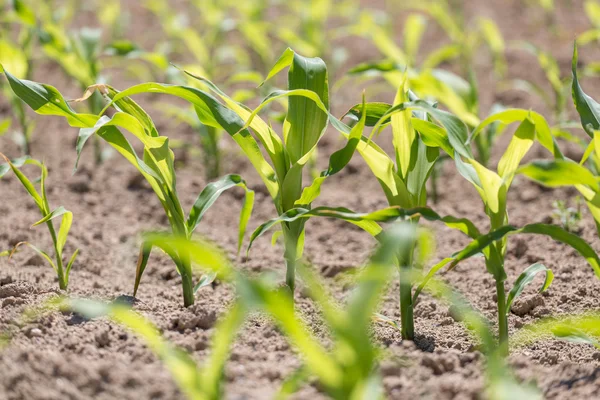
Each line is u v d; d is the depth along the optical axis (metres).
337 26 12.79
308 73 3.72
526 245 5.31
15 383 2.92
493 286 4.70
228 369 3.17
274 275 2.67
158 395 2.88
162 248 3.98
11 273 4.64
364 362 2.39
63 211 4.09
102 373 3.02
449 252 5.37
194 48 8.43
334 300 4.56
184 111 6.64
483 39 11.23
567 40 11.00
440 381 3.07
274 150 3.72
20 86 3.62
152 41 11.75
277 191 3.77
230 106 3.70
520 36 11.38
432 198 6.57
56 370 3.02
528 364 3.31
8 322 3.61
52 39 6.64
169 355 2.65
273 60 10.68
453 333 3.94
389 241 2.46
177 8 13.94
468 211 6.19
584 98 3.57
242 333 3.66
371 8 13.85
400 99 3.57
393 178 3.52
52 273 4.87
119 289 4.66
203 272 4.91
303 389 3.03
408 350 3.46
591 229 5.45
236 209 6.45
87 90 3.84
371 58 10.88
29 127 7.28
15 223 5.83
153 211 6.36
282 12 13.67
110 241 5.66
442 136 3.45
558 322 3.24
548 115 8.30
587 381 3.09
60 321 3.64
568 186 6.43
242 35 12.10
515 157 3.30
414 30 8.64
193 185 6.90
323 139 8.11
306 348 2.42
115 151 7.70
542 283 4.63
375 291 2.40
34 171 7.05
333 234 5.91
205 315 3.77
